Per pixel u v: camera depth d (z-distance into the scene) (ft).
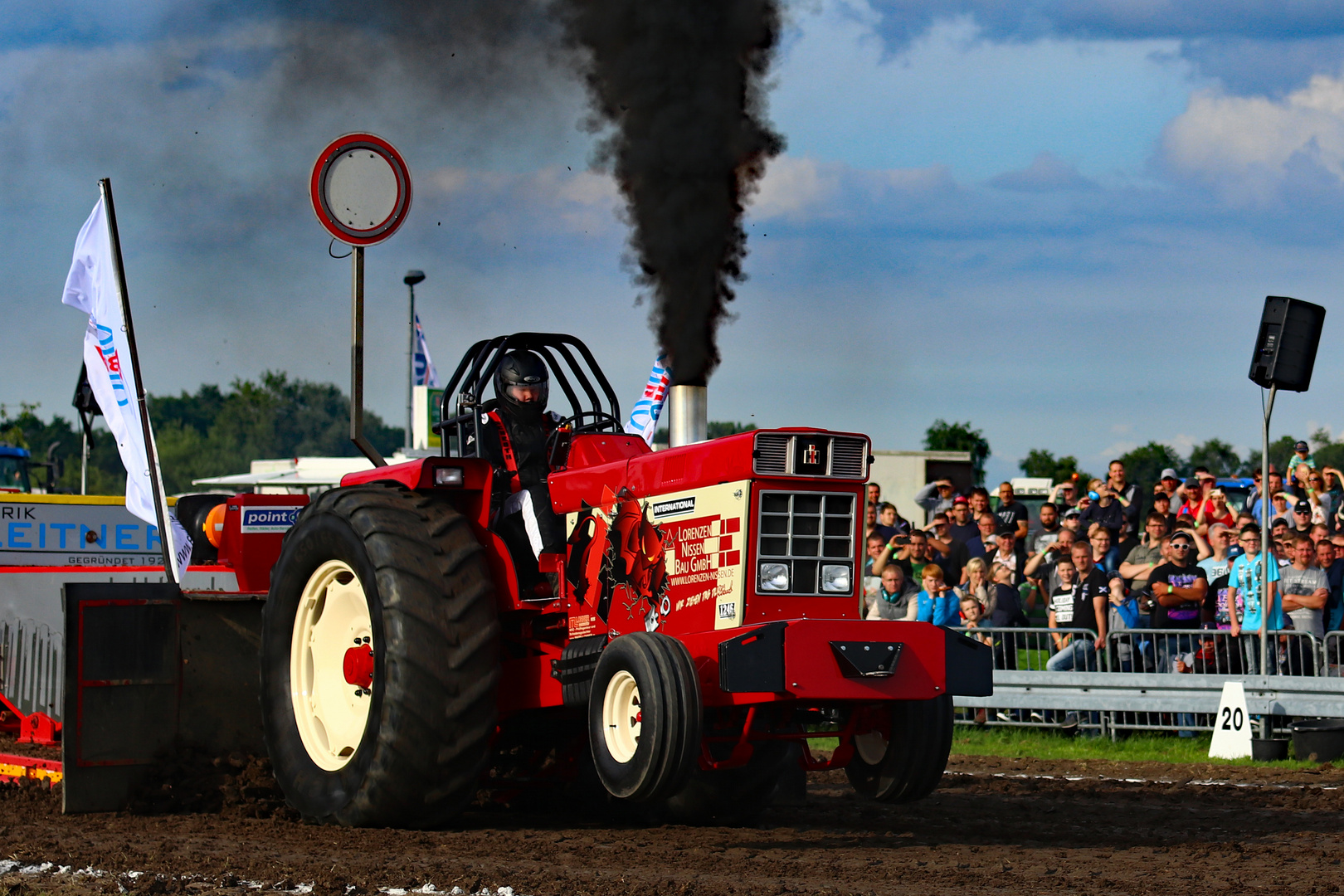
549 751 68.44
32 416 481.87
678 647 53.06
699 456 57.82
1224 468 408.05
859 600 57.41
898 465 233.14
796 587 56.34
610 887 46.80
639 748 52.42
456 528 60.70
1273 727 104.37
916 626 54.80
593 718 55.72
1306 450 151.12
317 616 64.85
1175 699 105.91
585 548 62.39
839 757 60.54
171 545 78.95
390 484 64.59
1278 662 104.68
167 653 65.16
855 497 57.41
